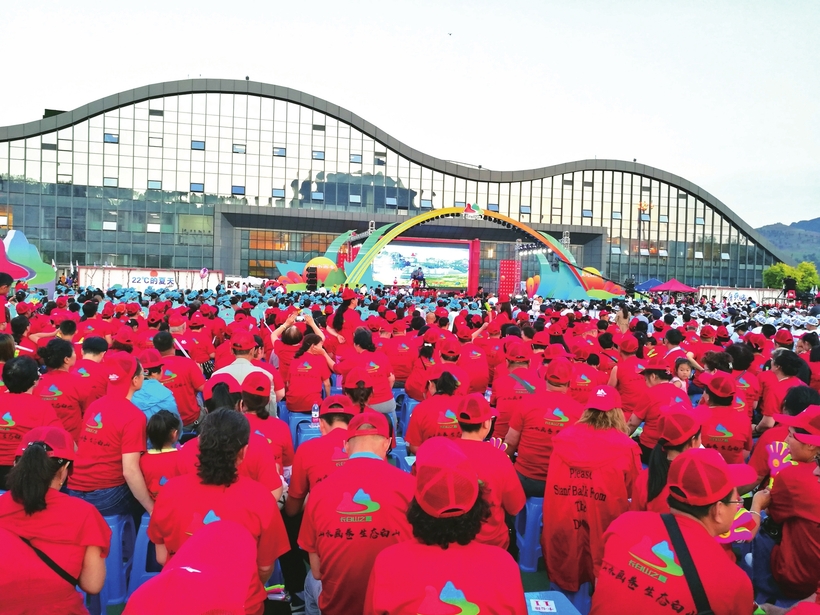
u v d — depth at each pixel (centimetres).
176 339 989
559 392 529
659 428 372
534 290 4747
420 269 4712
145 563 438
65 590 287
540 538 516
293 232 6084
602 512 416
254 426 479
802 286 6888
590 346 930
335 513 317
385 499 319
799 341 970
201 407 803
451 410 547
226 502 312
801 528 369
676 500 264
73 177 5403
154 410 554
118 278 3919
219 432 314
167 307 1558
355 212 6044
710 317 1992
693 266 6962
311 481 422
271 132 5891
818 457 366
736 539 356
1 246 1716
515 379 662
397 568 232
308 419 748
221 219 5709
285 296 2655
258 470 394
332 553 319
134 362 487
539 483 524
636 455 432
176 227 5631
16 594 277
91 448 449
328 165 6025
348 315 1334
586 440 420
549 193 6600
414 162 6241
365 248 4066
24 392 505
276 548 326
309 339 770
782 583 385
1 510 280
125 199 5519
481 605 223
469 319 1435
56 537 283
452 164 6284
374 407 617
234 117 5800
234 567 206
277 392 678
